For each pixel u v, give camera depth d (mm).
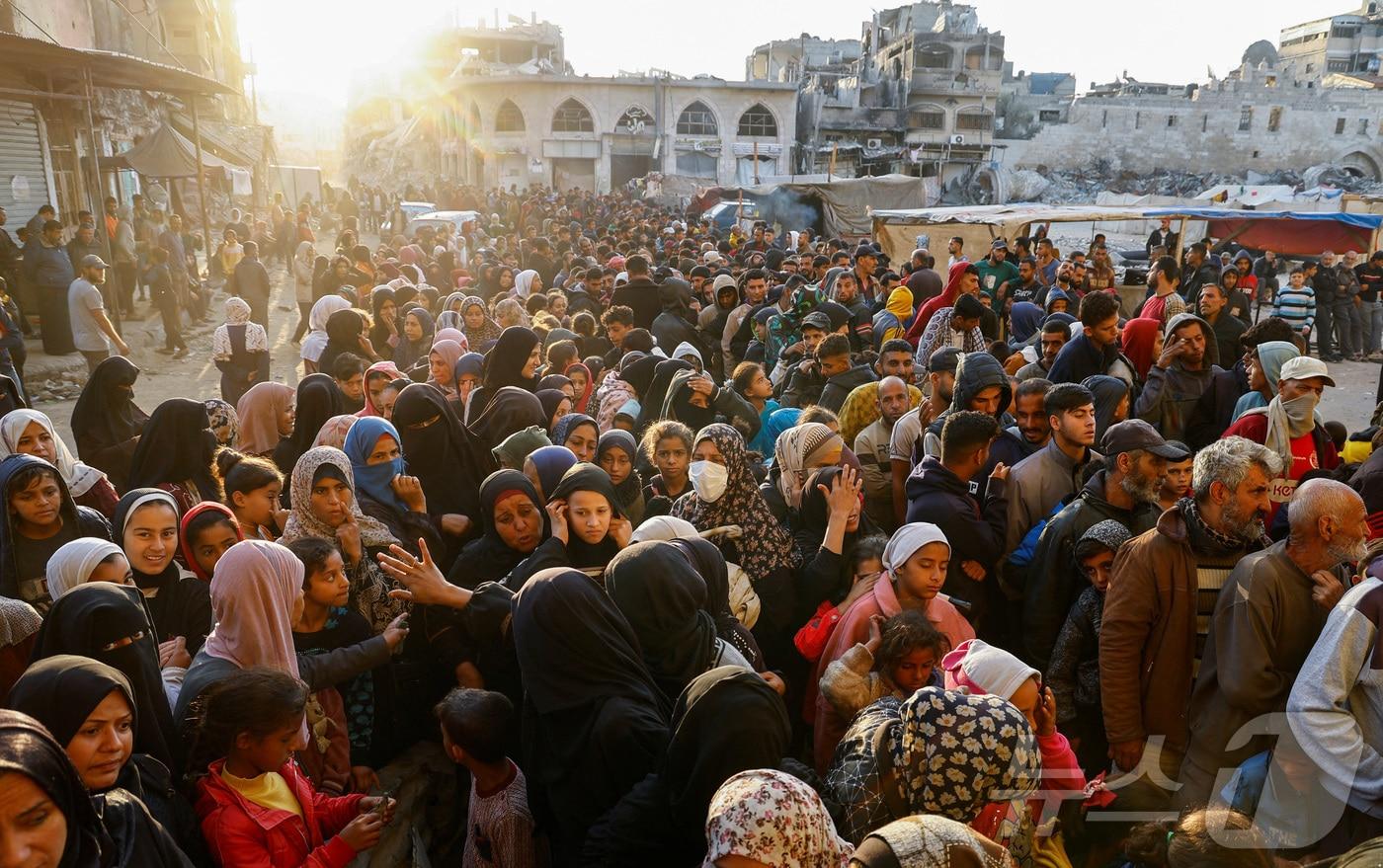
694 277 11070
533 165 50906
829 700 2928
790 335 7805
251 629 2705
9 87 13766
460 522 4438
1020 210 16531
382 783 3252
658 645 2893
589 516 3430
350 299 10984
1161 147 64062
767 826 1794
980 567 3746
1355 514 2576
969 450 3689
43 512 3482
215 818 2410
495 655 3279
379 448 4004
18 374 8922
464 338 7273
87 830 1773
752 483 3717
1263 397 4777
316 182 39469
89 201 16312
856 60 66312
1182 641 2912
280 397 5625
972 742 2152
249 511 3814
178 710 2627
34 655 2473
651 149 52156
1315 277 14328
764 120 53500
